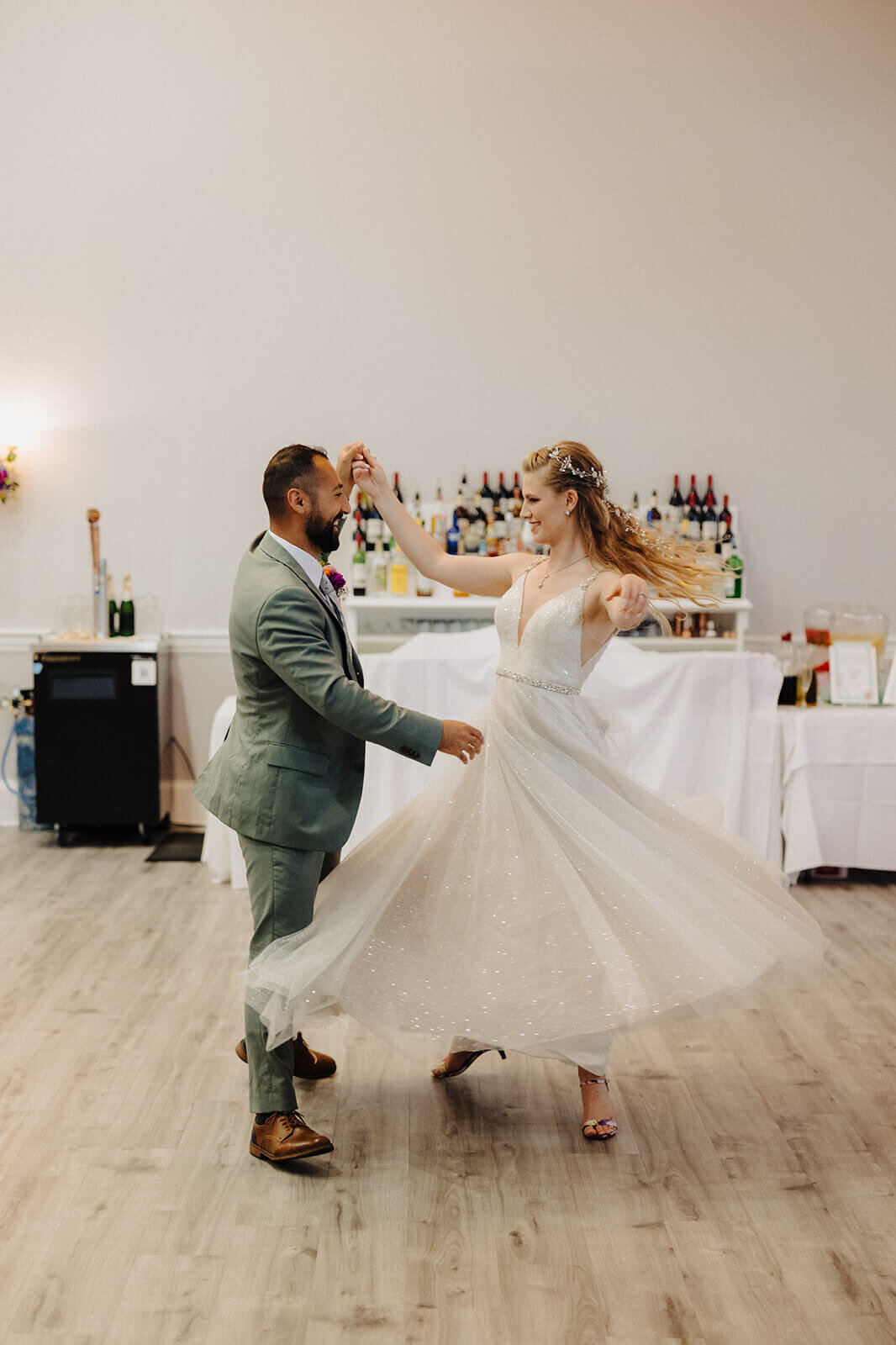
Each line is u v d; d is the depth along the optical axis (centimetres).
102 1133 281
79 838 597
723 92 614
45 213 614
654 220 619
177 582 629
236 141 613
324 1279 221
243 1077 314
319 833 261
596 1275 223
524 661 277
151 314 618
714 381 625
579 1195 253
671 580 285
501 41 611
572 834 263
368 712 252
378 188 616
